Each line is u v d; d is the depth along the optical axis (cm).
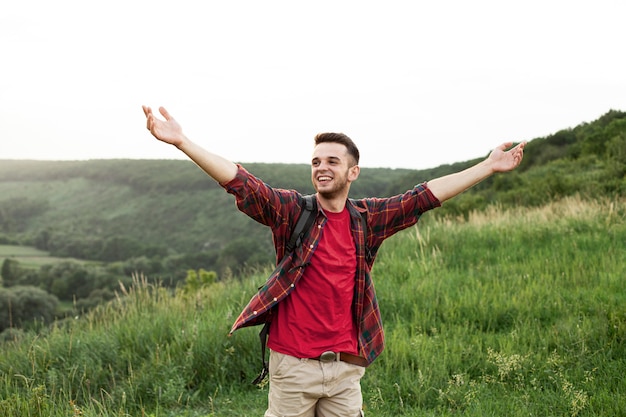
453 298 739
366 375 522
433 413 446
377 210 324
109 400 493
